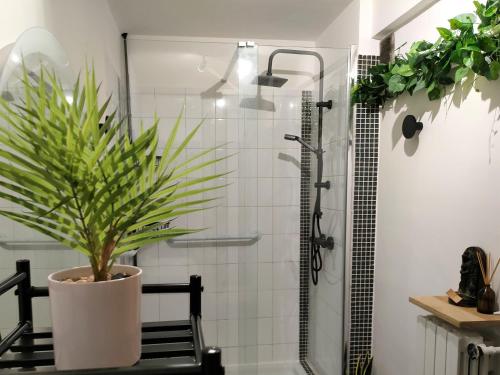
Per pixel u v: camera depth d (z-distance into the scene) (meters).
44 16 1.07
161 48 2.53
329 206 2.25
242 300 2.27
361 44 2.12
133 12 2.18
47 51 0.94
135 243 0.54
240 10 2.21
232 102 2.17
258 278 2.33
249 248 2.28
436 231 1.67
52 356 0.56
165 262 2.24
